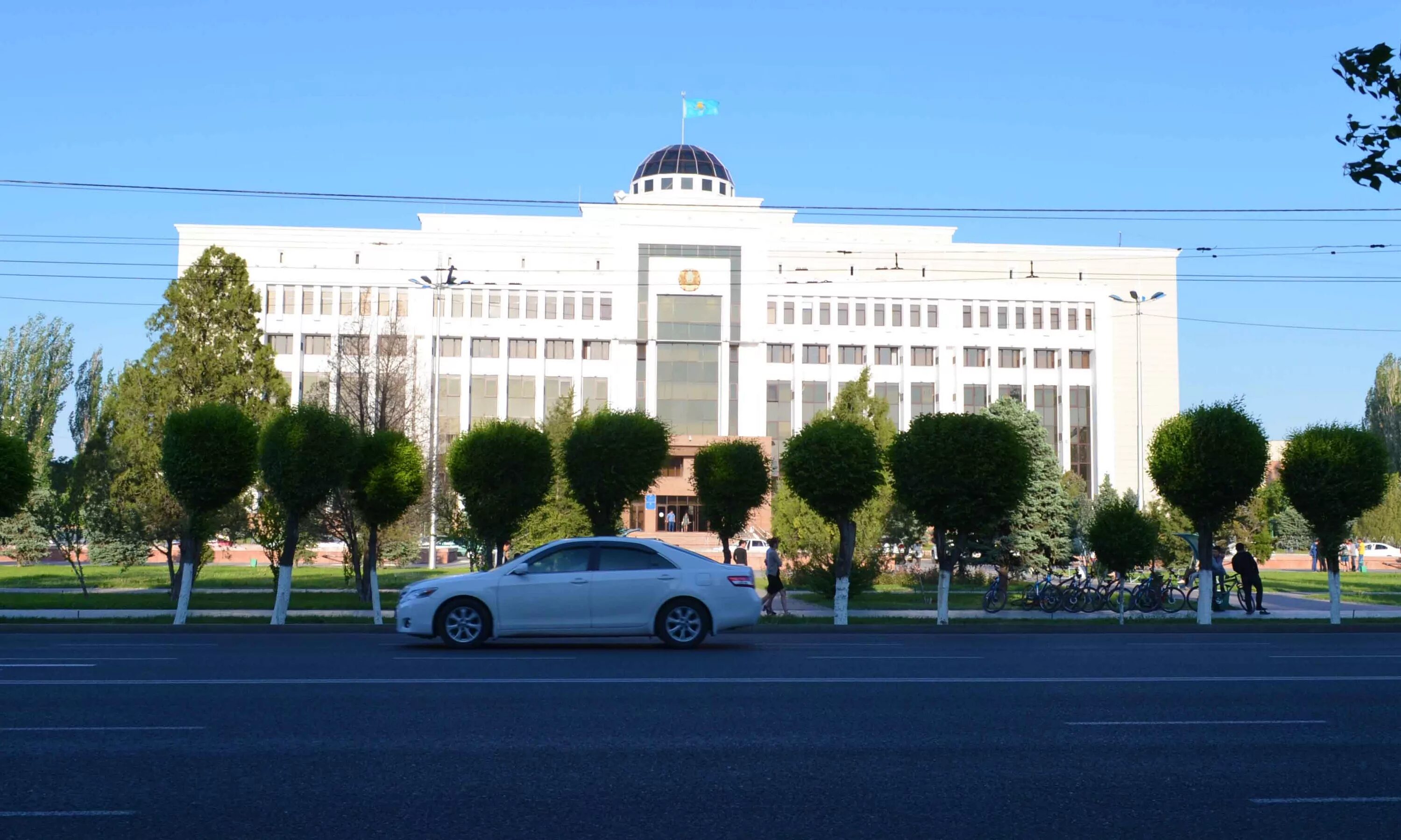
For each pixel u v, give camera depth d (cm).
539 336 7812
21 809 693
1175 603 2941
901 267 8256
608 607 1666
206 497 2292
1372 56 716
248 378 3059
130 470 2994
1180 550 4012
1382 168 727
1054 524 3625
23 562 5159
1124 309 8656
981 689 1217
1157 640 2041
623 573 1683
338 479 2331
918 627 2311
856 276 8188
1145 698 1166
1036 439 3666
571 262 7900
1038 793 751
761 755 860
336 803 710
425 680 1262
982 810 707
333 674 1316
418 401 5156
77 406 6919
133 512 2989
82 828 652
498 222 8431
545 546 1719
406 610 1672
